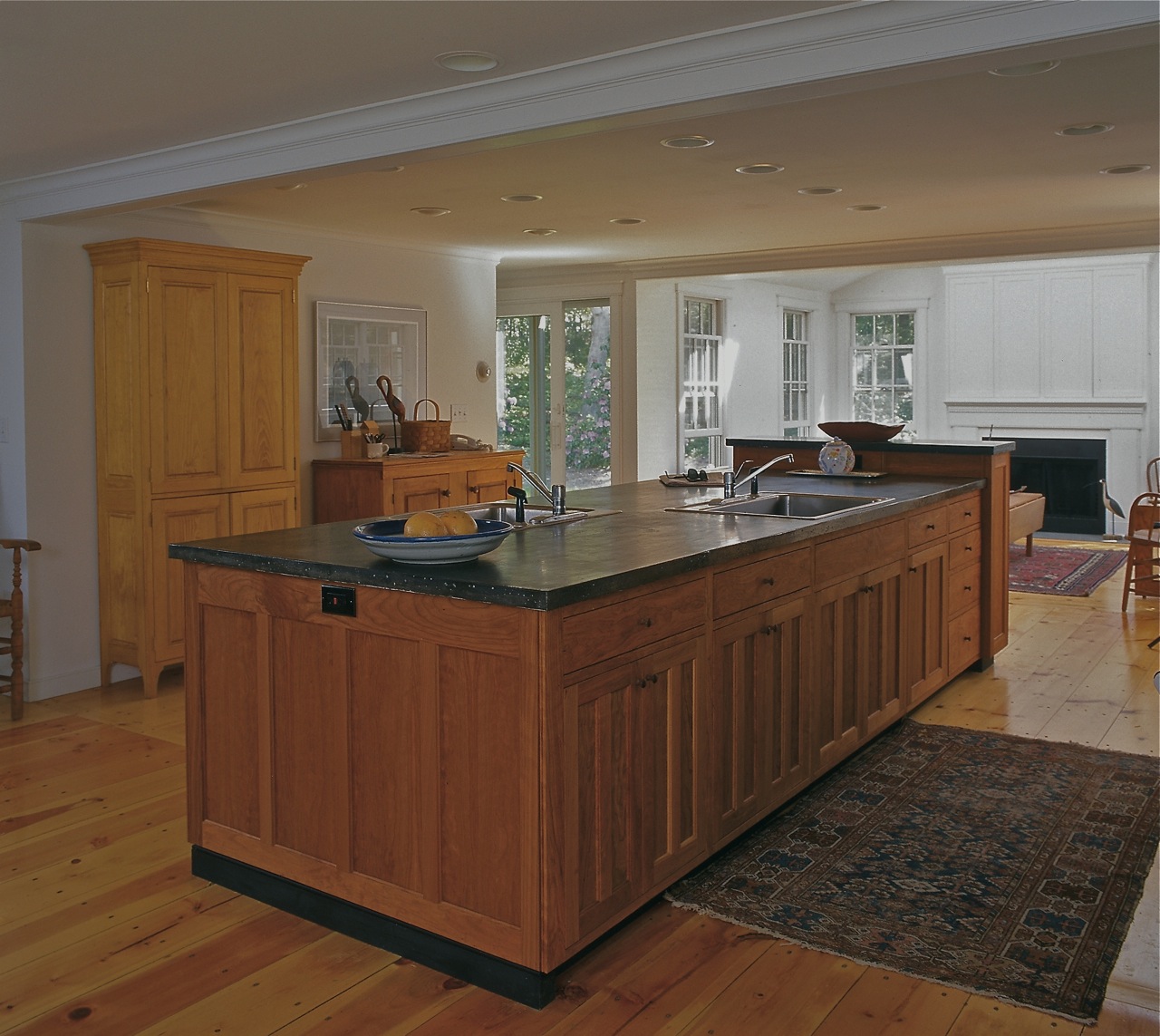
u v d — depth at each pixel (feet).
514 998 8.25
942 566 15.52
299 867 9.55
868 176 15.69
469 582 8.20
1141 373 31.50
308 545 10.23
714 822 10.14
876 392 36.06
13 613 15.12
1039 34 8.18
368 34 9.30
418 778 8.68
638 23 9.14
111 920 9.50
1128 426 31.73
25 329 15.76
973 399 33.60
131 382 15.96
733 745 10.41
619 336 26.76
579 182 15.83
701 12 8.91
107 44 9.45
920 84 11.06
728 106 9.87
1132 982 8.36
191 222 17.89
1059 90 11.35
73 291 16.30
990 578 17.39
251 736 9.81
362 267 21.11
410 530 9.16
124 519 16.35
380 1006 8.16
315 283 20.16
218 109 11.55
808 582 11.66
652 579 8.98
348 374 20.85
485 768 8.29
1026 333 32.81
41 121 12.01
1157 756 13.42
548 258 25.38
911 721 14.87
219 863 10.19
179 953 8.95
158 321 15.88
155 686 16.38
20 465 15.98
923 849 10.75
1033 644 19.44
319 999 8.26
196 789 10.29
